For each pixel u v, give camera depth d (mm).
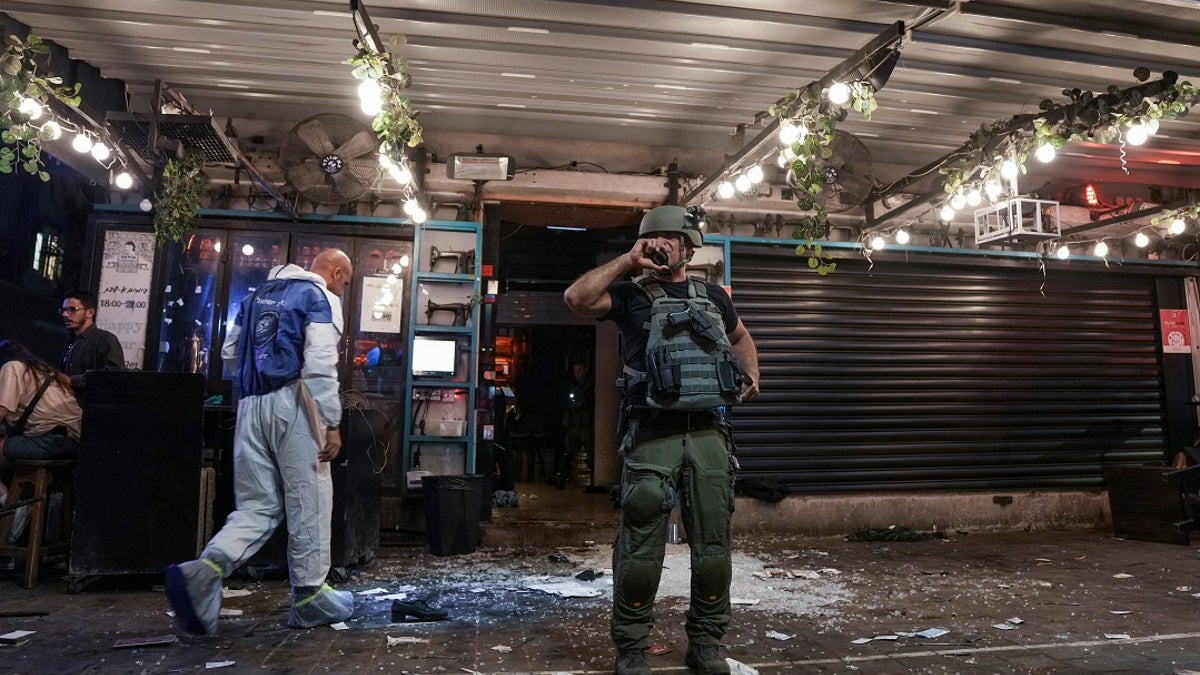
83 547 4082
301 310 3504
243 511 3387
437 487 5598
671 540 6277
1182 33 4480
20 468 4402
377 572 4898
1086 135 4625
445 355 6586
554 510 7246
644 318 2885
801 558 5703
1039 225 6094
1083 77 5242
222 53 5129
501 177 6418
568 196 7004
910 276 7805
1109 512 7559
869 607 4031
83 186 7102
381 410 6504
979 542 6531
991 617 3816
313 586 3434
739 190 6059
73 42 4949
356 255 6664
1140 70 4254
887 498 7105
